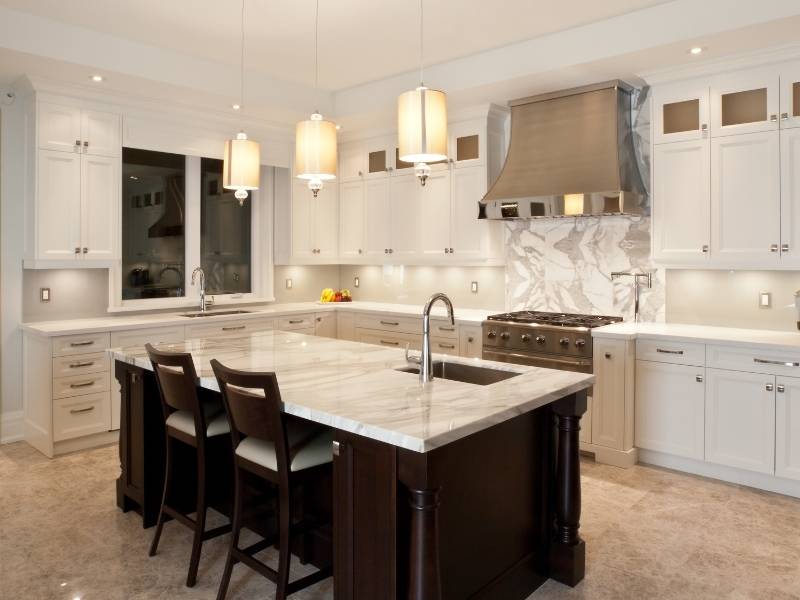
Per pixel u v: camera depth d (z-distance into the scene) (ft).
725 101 12.59
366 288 21.35
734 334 12.58
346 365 9.45
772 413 11.45
